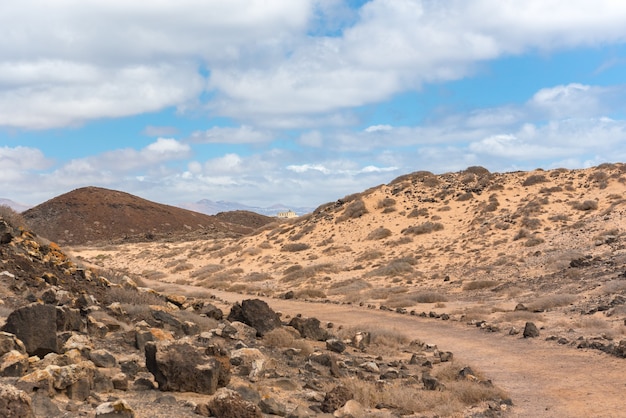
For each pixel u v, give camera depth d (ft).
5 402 24.82
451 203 228.43
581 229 168.66
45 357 35.65
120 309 60.95
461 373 53.67
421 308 116.78
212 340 59.16
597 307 89.92
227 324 66.90
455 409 42.88
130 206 492.13
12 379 31.91
